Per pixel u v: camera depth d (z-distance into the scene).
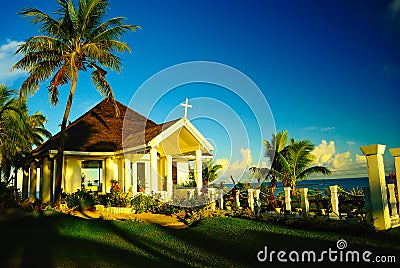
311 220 10.59
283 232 10.17
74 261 8.12
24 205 17.05
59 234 11.40
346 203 11.50
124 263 7.86
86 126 23.47
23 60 17.78
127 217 15.50
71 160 21.67
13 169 31.83
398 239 8.48
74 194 19.16
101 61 18.39
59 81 18.38
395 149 10.16
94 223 13.19
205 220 12.84
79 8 18.23
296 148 20.62
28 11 17.22
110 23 18.59
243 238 9.92
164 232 11.75
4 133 26.28
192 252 8.80
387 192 10.52
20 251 9.15
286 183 18.91
